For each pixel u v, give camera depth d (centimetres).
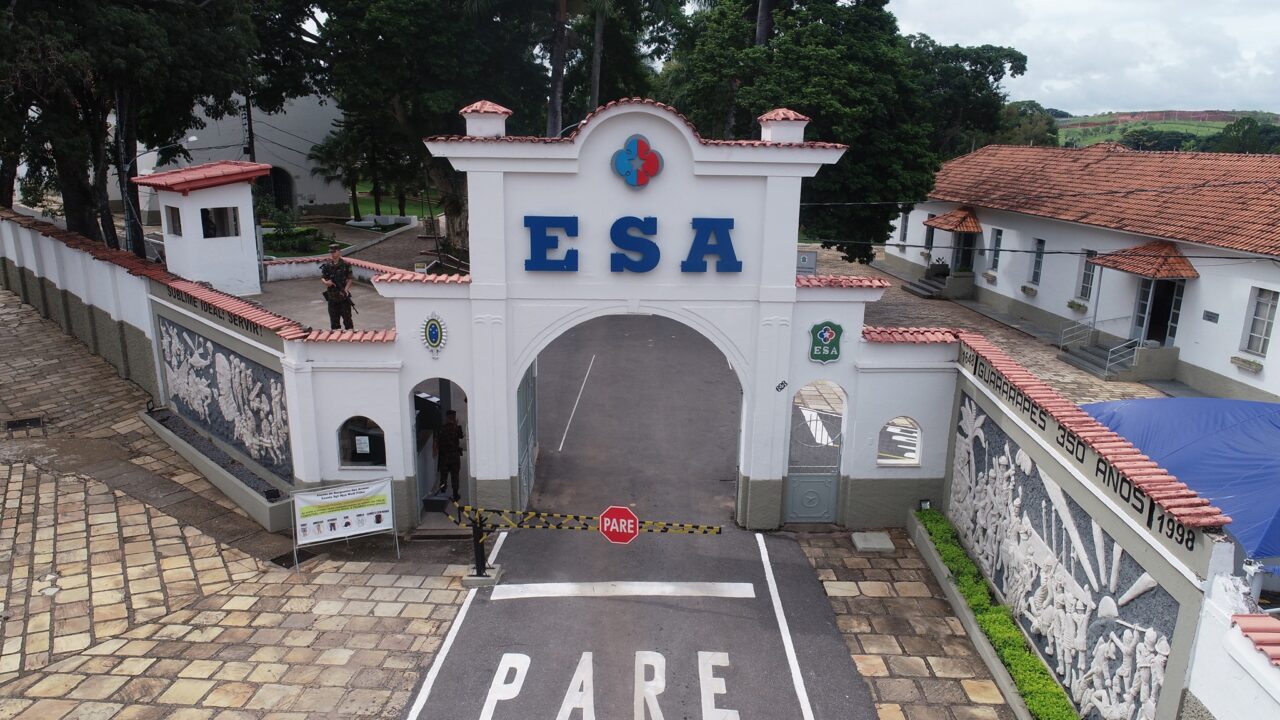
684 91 3300
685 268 1564
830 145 1491
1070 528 1117
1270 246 2114
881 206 3059
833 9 3056
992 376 1417
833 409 2420
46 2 2266
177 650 1274
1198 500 888
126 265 2258
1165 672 870
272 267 2638
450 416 1731
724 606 1409
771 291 1569
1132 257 2514
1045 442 1198
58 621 1359
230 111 3047
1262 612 773
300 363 1586
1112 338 2723
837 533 1680
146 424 2202
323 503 1538
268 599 1426
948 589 1436
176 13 2558
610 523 1430
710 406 2395
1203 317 2398
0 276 3350
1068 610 1114
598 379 2627
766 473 1655
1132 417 1435
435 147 1496
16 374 2502
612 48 3894
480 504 1686
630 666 1245
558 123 3434
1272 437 1296
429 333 1599
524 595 1438
